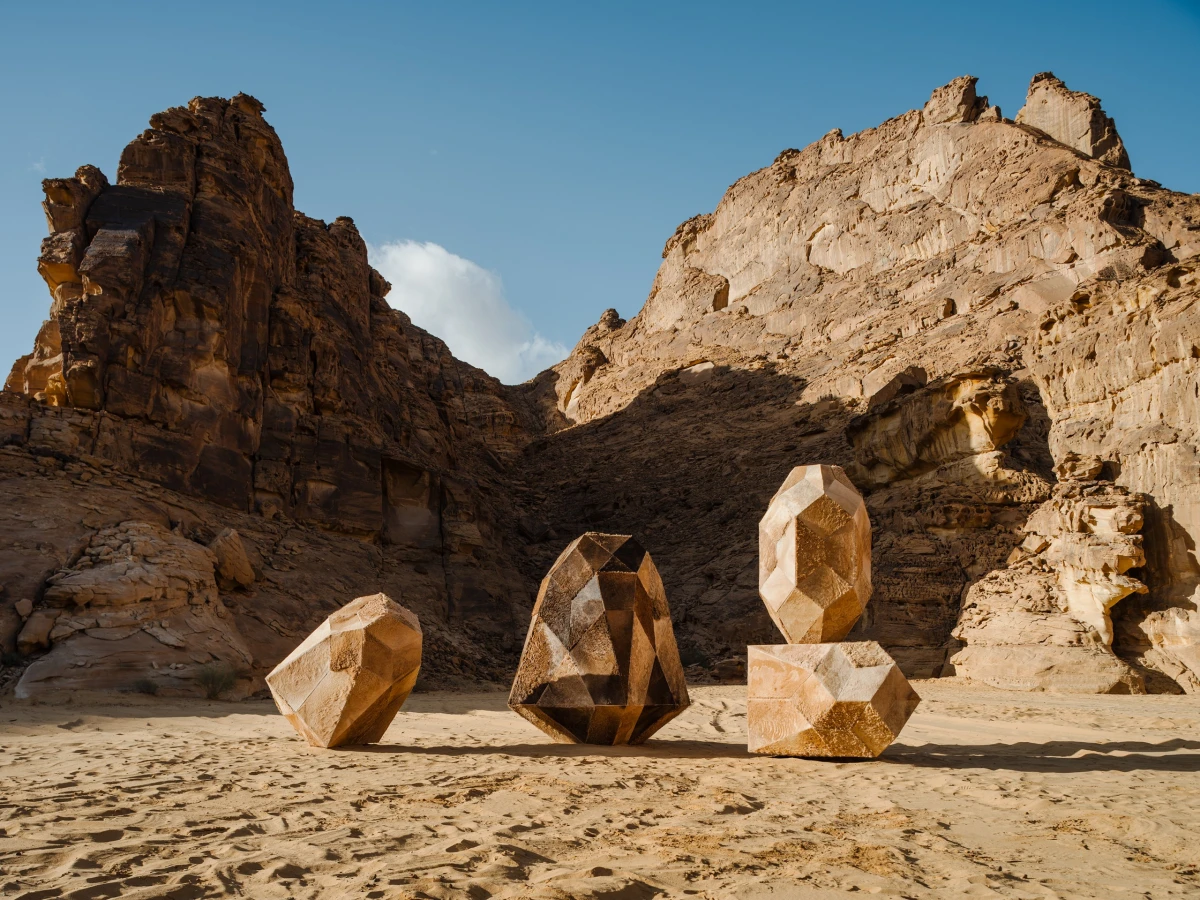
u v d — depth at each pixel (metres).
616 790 7.98
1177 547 27.48
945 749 12.53
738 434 54.69
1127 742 13.69
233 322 34.38
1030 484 31.95
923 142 67.06
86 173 34.00
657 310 83.19
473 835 5.77
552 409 78.69
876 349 54.56
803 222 73.12
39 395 33.19
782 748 10.54
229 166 38.12
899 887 4.68
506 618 37.50
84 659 19.92
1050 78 64.56
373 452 38.47
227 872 4.61
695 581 40.00
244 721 15.50
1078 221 49.16
